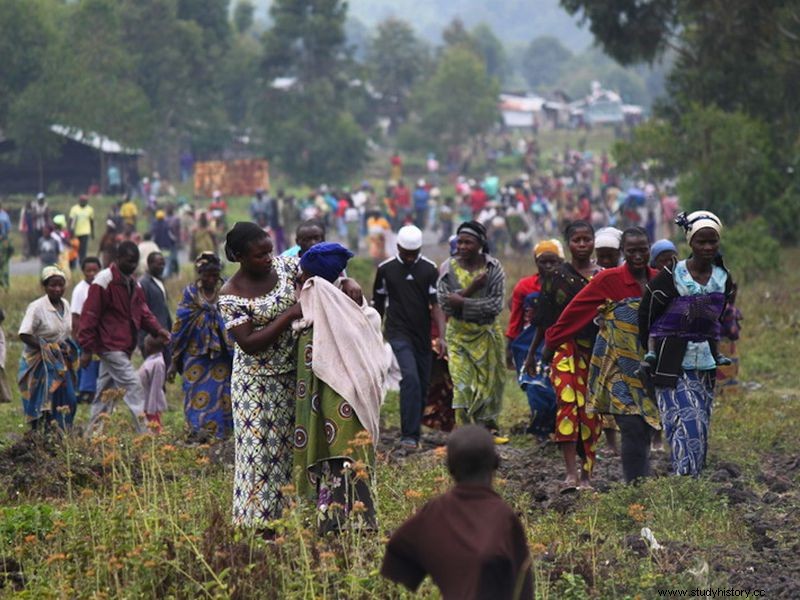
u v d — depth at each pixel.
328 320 24.53
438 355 41.34
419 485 28.62
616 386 31.19
